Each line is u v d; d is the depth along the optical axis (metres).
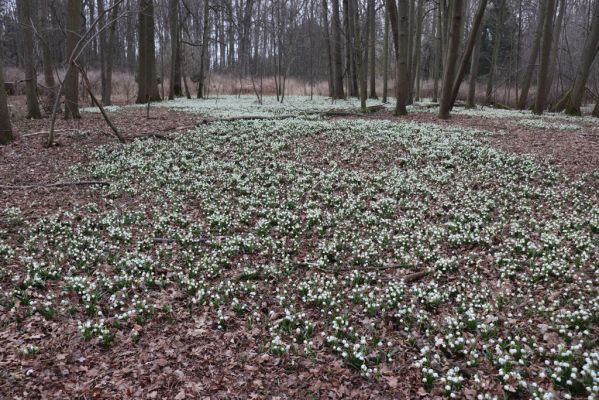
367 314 6.88
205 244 9.63
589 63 27.39
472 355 5.60
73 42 21.09
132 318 6.75
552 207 10.78
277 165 15.15
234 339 6.30
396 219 10.70
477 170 14.02
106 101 31.89
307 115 25.66
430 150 16.22
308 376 5.54
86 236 9.69
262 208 11.55
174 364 5.76
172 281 8.01
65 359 5.80
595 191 11.67
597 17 26.50
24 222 10.37
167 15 45.41
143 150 16.94
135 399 5.13
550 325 6.11
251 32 53.06
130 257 8.78
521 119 24.70
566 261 7.77
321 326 6.61
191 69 55.09
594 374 4.74
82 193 12.61
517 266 7.90
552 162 14.46
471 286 7.47
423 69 58.69
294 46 47.62
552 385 5.03
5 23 46.91
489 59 50.66
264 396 5.21
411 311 6.72
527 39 53.00
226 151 16.88
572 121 23.98
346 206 11.48
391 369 5.59
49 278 7.97
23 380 5.36
